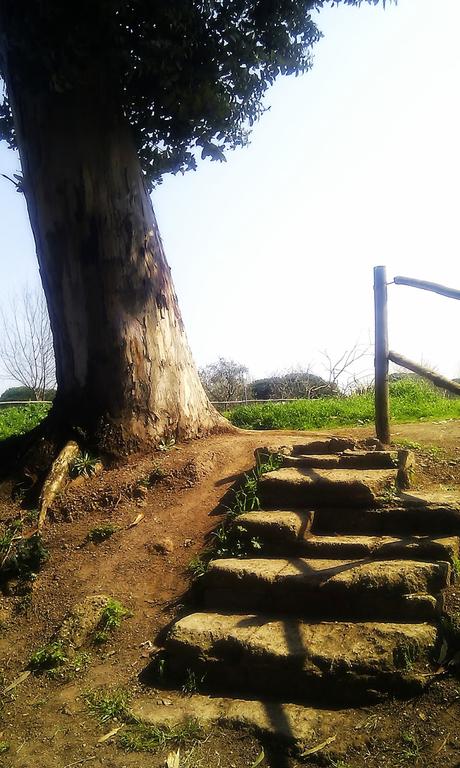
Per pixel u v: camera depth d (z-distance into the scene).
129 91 7.29
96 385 6.84
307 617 4.30
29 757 3.76
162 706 3.99
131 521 5.84
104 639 4.67
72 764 3.65
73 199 6.75
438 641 3.85
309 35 8.44
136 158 7.13
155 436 6.81
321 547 4.74
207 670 4.10
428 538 4.57
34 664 4.59
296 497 5.24
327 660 3.81
